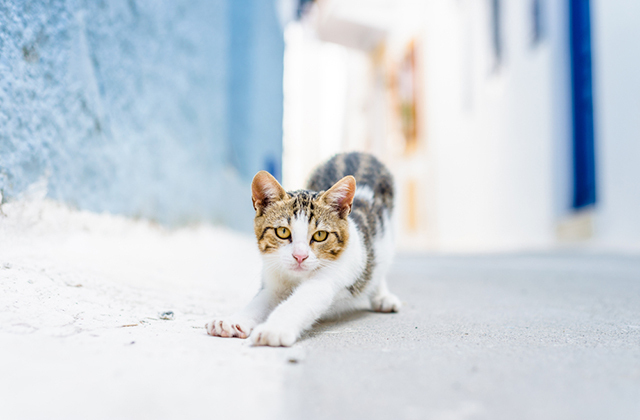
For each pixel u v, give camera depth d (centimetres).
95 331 41
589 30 175
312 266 50
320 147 559
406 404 30
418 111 330
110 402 29
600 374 34
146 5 92
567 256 146
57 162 62
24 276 47
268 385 32
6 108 51
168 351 38
